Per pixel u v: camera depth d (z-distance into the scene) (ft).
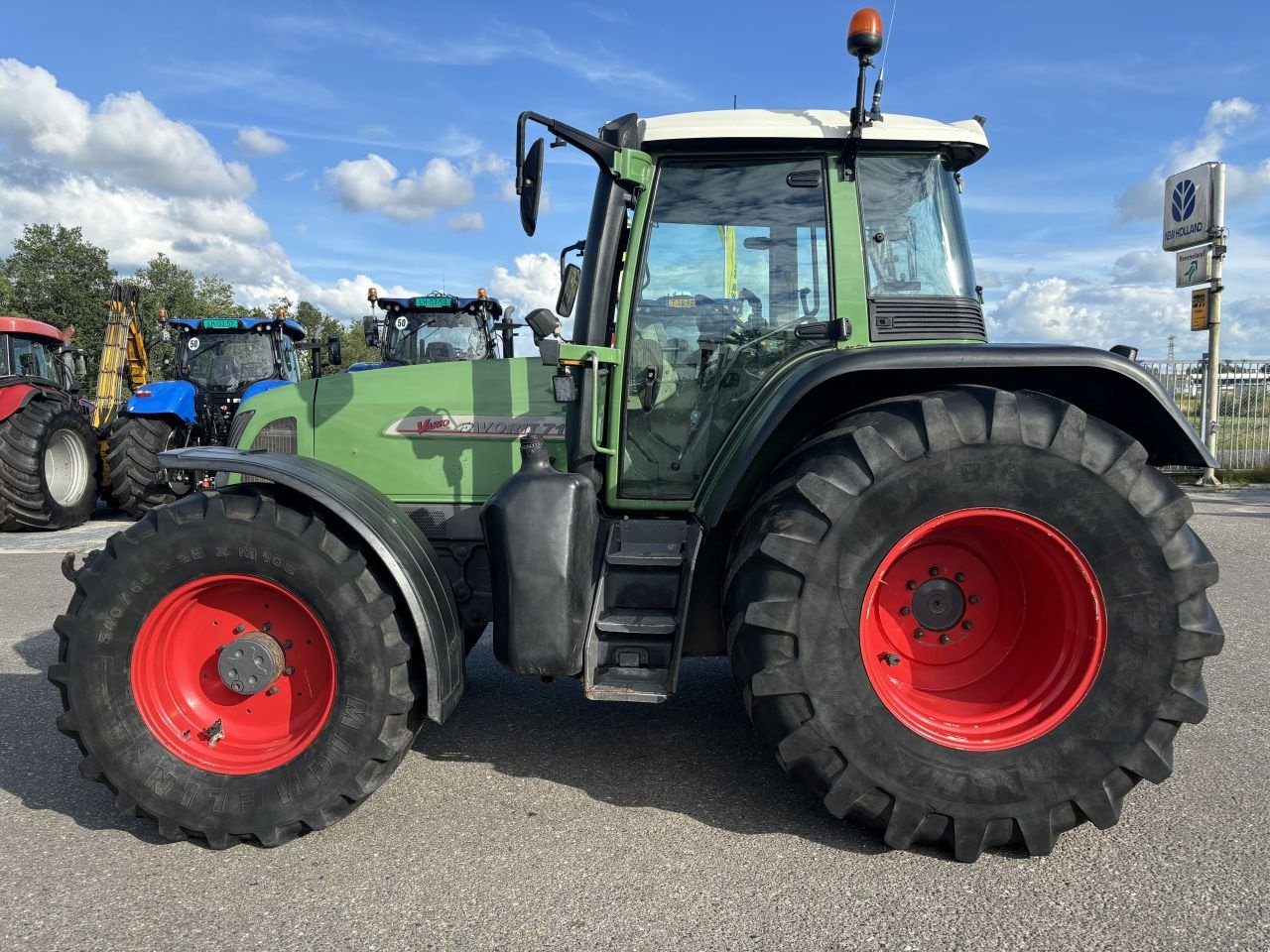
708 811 8.85
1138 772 7.82
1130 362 8.16
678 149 9.68
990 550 8.46
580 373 9.66
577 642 8.45
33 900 7.38
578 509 8.51
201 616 8.66
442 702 8.37
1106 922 6.86
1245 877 7.48
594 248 9.71
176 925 6.99
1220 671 13.04
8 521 27.78
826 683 7.79
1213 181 33.83
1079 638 8.04
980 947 6.57
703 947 6.60
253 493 8.50
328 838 8.39
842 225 9.59
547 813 8.83
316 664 8.54
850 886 7.45
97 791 9.53
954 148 9.82
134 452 30.04
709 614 9.56
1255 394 38.70
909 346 8.33
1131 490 7.76
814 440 8.34
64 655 8.30
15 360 32.01
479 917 7.02
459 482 10.62
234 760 8.35
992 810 7.73
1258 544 22.90
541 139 8.42
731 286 9.78
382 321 36.42
